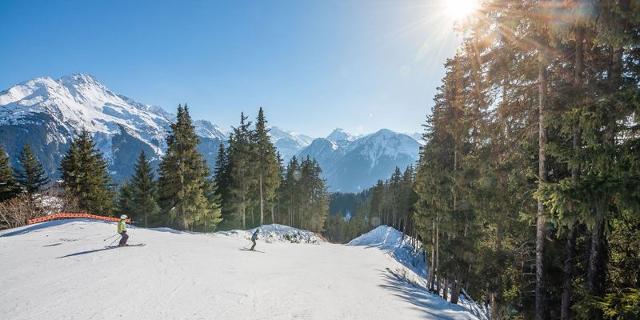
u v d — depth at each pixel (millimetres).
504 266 14508
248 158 50375
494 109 12508
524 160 12000
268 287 15367
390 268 34625
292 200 75188
